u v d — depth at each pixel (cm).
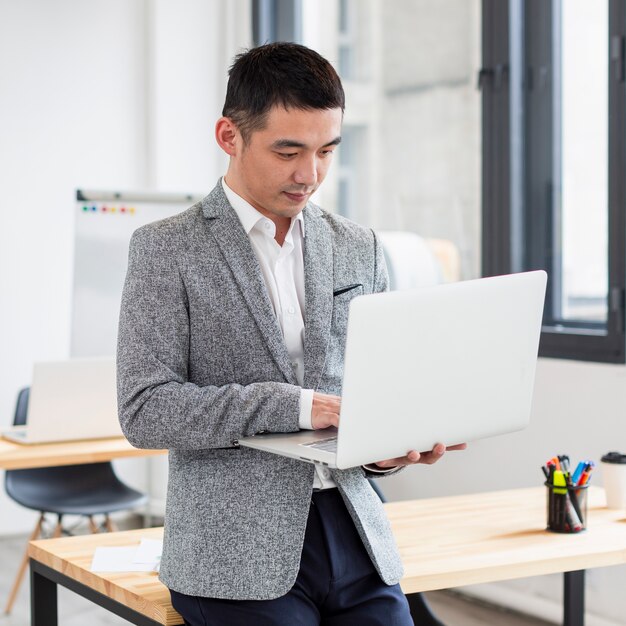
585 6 362
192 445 151
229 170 164
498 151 388
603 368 333
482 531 224
